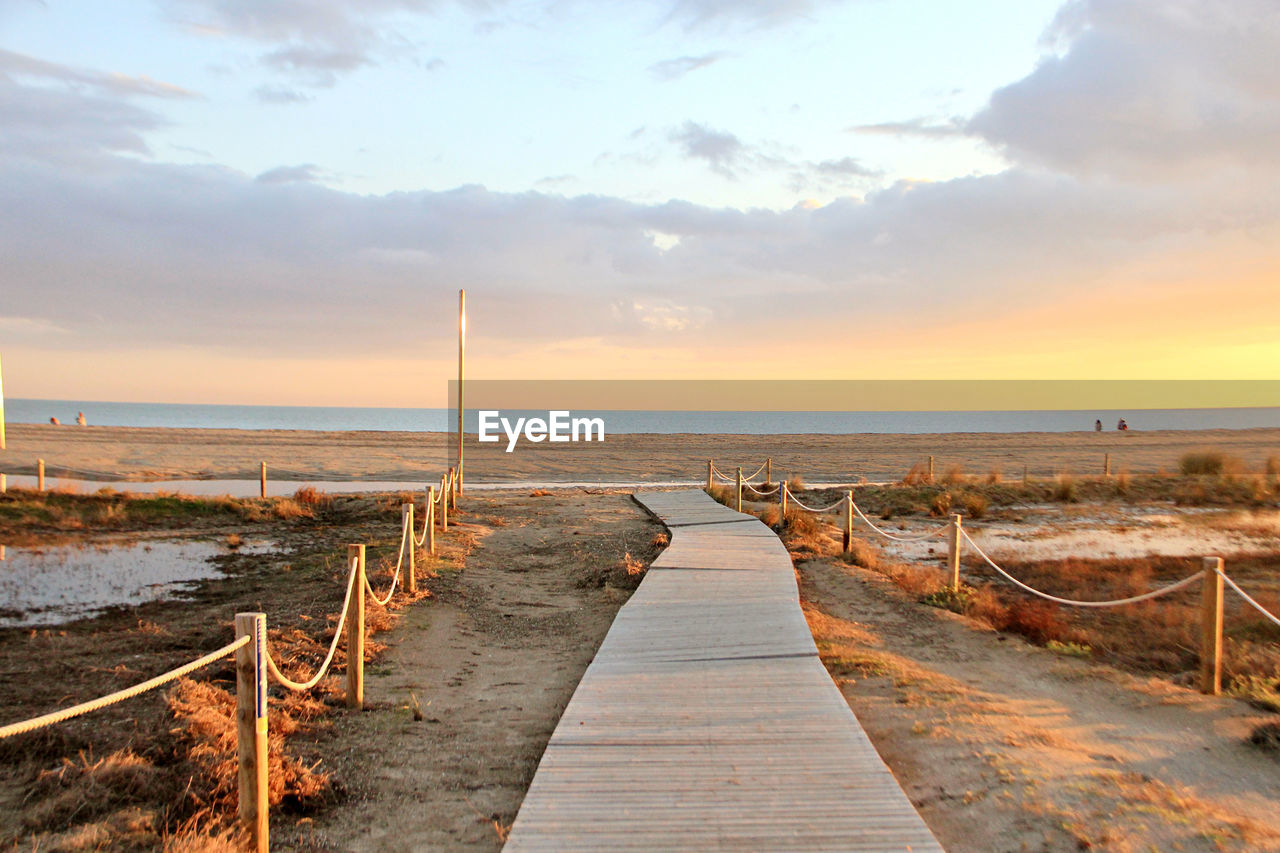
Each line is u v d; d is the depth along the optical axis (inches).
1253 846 190.9
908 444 2728.8
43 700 303.9
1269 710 298.8
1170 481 1187.9
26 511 834.8
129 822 195.6
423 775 244.5
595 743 245.9
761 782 218.2
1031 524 926.4
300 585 556.7
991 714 290.7
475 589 534.6
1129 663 386.6
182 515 877.2
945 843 195.0
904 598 524.7
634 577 548.1
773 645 361.4
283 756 238.1
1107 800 214.4
